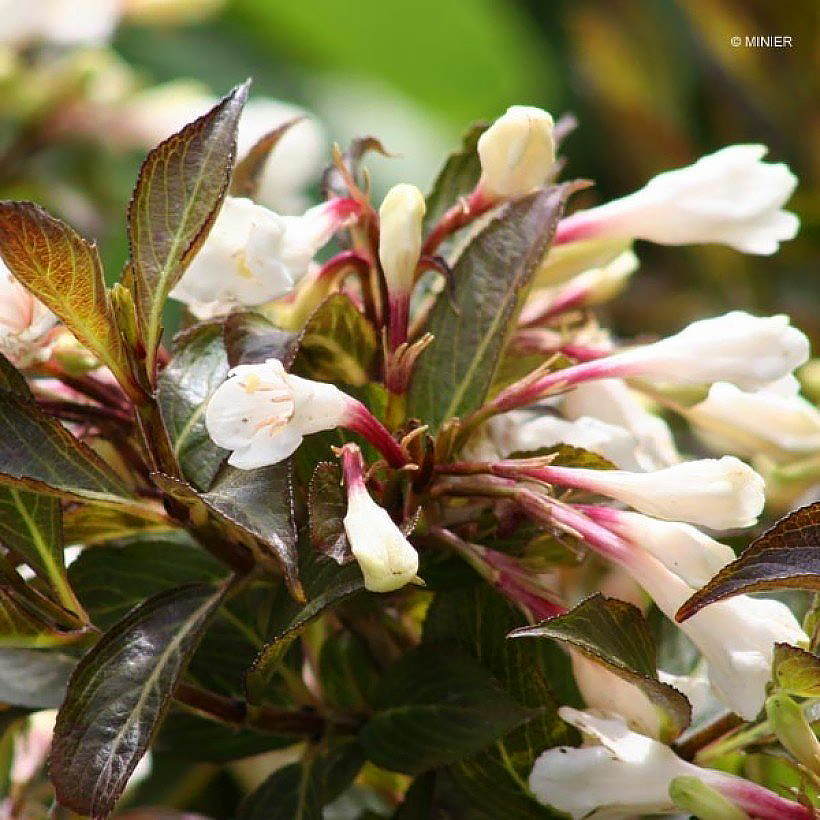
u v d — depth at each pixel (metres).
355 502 0.53
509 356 0.57
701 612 0.54
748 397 0.57
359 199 0.55
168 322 0.71
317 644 0.58
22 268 0.53
